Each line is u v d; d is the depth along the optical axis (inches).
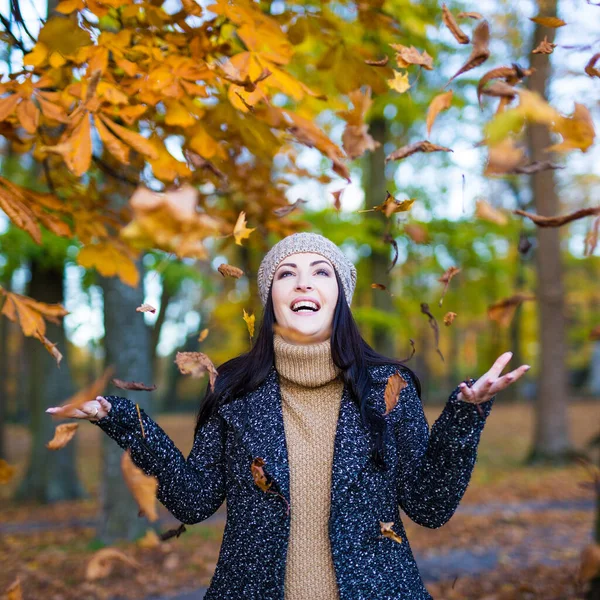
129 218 92.7
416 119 340.8
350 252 369.4
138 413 63.9
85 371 994.1
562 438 392.2
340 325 69.7
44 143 83.7
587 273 693.3
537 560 197.5
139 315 227.6
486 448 525.3
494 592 160.6
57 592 172.6
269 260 74.4
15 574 192.2
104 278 226.8
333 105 87.2
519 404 1000.2
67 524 294.7
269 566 61.7
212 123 81.2
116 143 57.7
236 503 65.7
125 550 208.7
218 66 66.5
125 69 67.6
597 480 60.0
